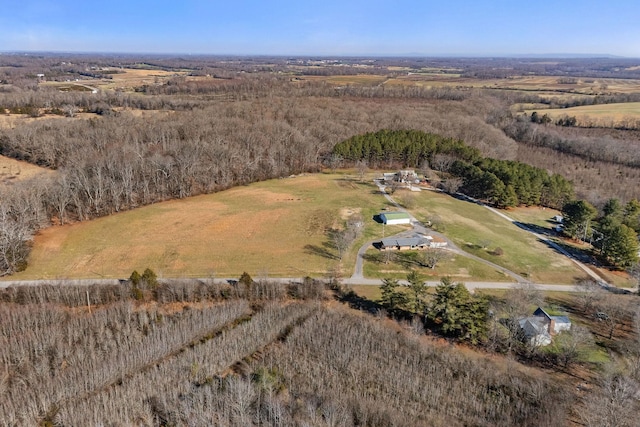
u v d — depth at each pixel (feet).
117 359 167.84
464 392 156.56
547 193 370.12
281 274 241.35
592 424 138.31
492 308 199.62
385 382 160.97
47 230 282.15
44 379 157.28
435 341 187.42
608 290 237.86
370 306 214.07
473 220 328.70
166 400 148.05
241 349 176.14
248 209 328.70
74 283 220.84
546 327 189.88
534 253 281.33
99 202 309.63
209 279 232.12
